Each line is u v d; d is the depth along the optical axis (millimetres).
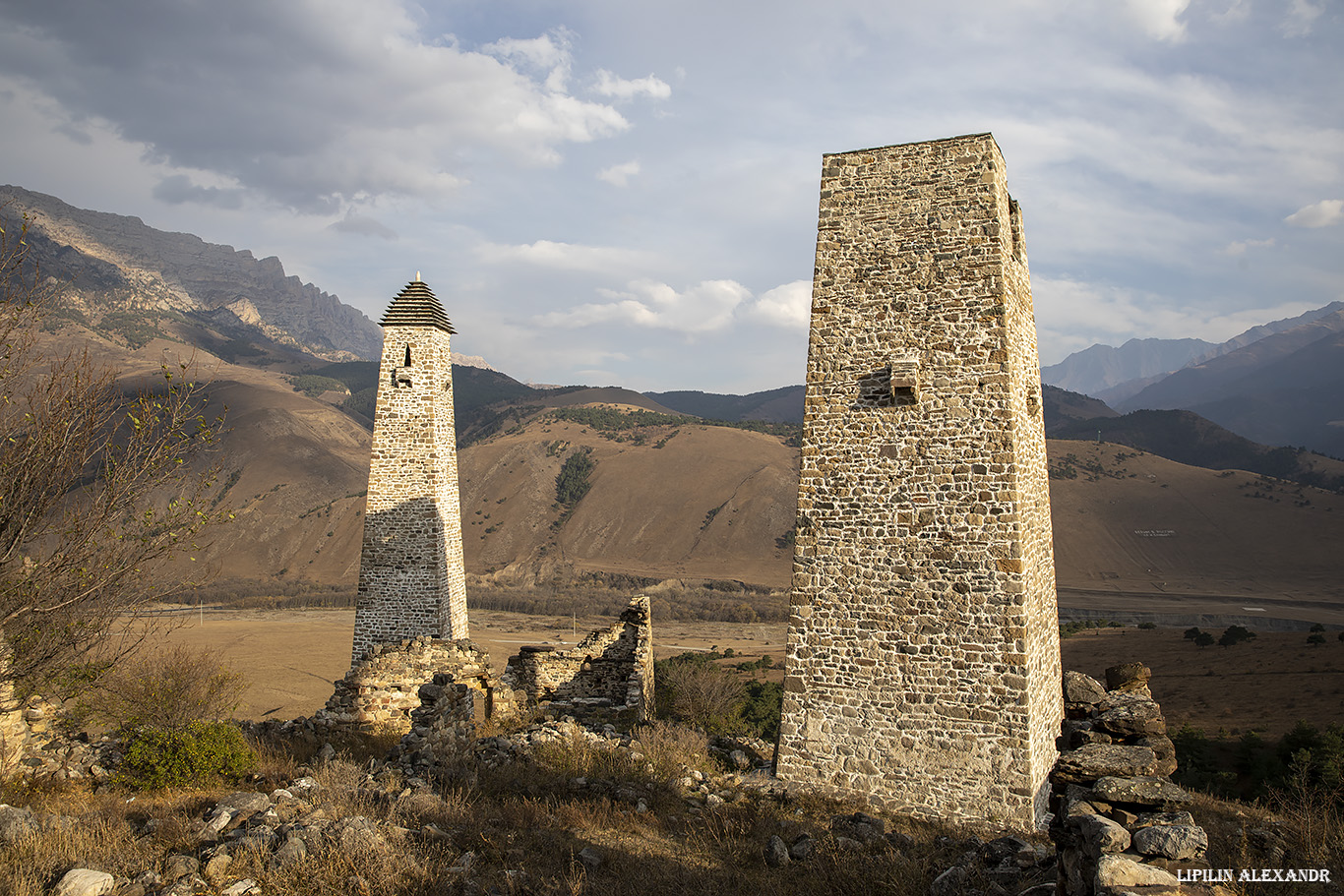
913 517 15672
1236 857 10273
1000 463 15242
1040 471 17688
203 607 104250
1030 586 15555
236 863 8805
